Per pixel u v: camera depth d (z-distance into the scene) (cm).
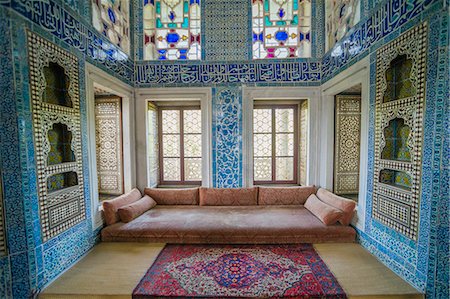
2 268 142
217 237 228
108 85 243
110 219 239
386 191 184
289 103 329
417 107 152
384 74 183
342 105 293
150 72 301
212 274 176
